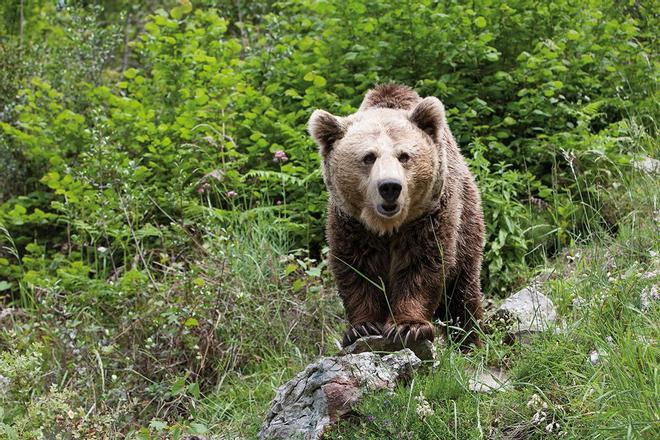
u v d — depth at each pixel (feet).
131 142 36.83
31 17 52.49
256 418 24.20
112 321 30.76
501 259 31.71
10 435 22.54
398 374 22.16
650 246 28.12
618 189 33.47
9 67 42.63
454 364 22.40
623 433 18.76
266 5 51.85
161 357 28.07
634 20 39.52
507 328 24.95
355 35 37.58
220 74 37.37
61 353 28.55
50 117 39.58
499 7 37.47
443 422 20.47
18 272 35.68
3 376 26.50
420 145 23.17
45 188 39.47
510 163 35.65
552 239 32.94
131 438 24.23
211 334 28.14
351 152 23.07
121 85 39.29
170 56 38.88
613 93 38.37
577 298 25.17
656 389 19.01
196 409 26.20
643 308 23.47
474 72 36.76
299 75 37.99
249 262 31.12
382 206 21.98
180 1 38.96
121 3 59.62
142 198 33.35
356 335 23.48
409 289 23.56
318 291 30.07
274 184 35.32
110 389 26.89
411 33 36.27
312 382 21.89
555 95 36.99
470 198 26.45
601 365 21.26
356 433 20.81
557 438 20.01
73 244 36.24
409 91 26.02
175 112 37.47
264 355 28.48
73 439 23.12
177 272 30.32
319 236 34.06
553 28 37.73
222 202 36.19
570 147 34.24
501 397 21.57
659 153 35.73
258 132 34.96
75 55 44.04
